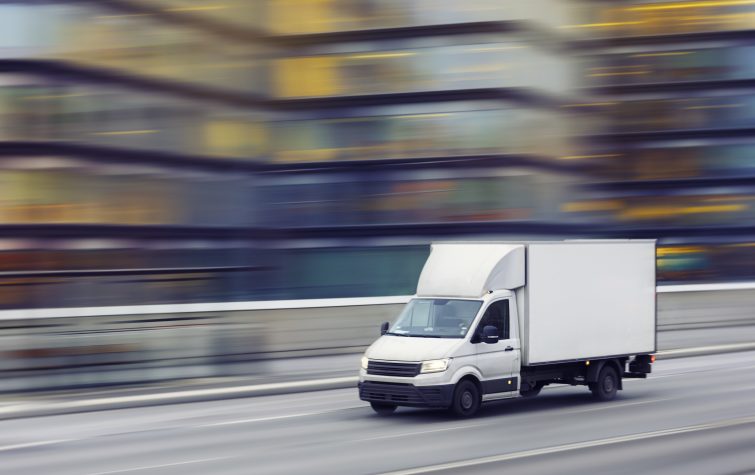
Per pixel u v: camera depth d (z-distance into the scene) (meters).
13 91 25.58
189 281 28.50
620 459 11.63
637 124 45.06
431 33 38.91
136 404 18.91
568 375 17.84
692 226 45.50
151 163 28.97
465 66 38.97
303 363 24.84
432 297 16.92
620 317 18.12
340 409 17.62
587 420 15.45
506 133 39.28
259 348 23.59
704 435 13.62
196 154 30.78
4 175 25.48
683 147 45.34
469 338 15.96
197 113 31.02
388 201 39.22
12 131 25.52
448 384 15.50
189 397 19.64
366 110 38.97
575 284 17.42
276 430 14.91
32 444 13.98
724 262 45.81
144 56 28.89
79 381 20.23
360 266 39.16
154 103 29.28
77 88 26.75
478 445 12.99
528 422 15.30
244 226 32.41
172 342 21.86
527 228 39.94
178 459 12.23
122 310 21.05
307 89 38.75
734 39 45.34
